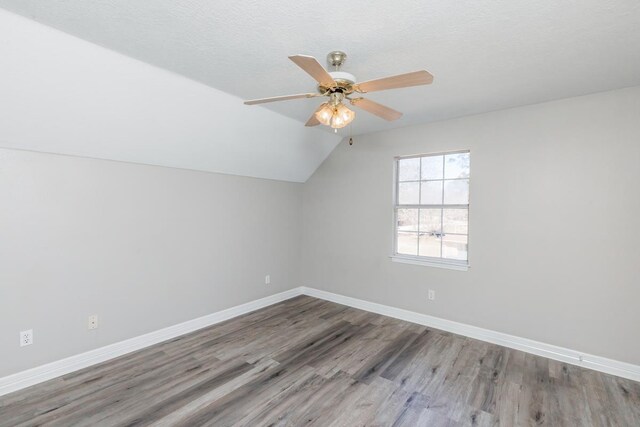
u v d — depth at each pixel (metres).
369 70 2.37
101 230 2.84
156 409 2.19
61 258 2.62
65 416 2.11
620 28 1.81
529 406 2.28
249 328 3.64
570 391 2.46
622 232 2.70
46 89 2.12
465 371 2.73
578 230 2.88
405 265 3.91
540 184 3.05
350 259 4.43
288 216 4.75
